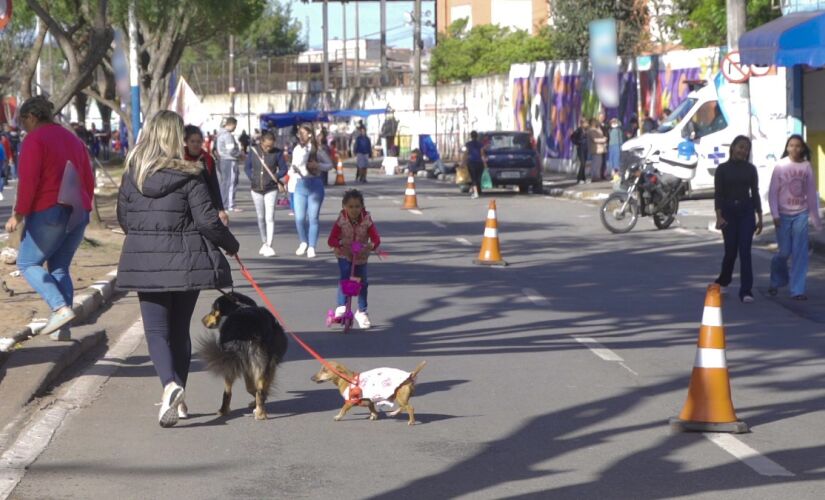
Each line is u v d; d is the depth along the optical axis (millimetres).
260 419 8695
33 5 20984
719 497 6785
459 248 21453
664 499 6742
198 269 8227
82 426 8484
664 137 31234
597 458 7652
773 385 10094
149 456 7672
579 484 7047
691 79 38812
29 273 10484
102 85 51531
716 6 33844
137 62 31703
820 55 21562
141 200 8234
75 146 10602
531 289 16109
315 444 8016
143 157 8227
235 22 42719
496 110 57250
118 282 8250
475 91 60719
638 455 7730
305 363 10977
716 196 15008
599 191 35781
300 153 19672
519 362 11047
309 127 19797
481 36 72500
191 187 8219
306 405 9250
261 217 20016
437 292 15820
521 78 53188
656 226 24828
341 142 71812
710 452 7801
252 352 8547
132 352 11570
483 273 17859
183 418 8750
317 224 19875
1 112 50094
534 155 37312
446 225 26219
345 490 6926
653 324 13273
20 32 51500
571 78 47094
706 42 40000
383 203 33594
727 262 15117
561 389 9859
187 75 94812
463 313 14078
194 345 11844
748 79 24234
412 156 52438
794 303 14750
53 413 8844
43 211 10352
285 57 103062
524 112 52812
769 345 12016
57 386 9859
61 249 10789
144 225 8211
